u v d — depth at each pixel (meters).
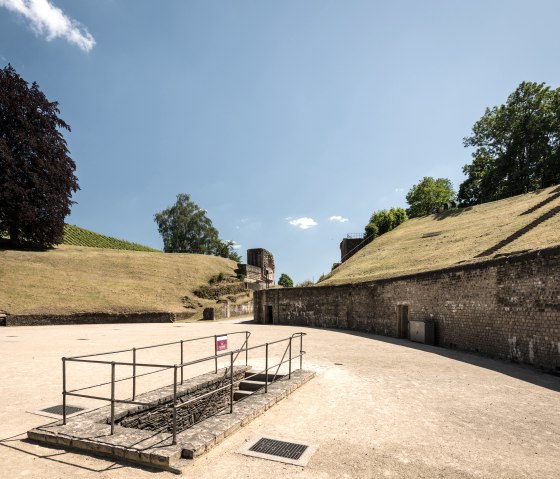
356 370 12.27
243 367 11.90
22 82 48.88
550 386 10.28
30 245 53.06
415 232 51.84
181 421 9.31
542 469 5.33
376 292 26.70
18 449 6.09
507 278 15.27
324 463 5.50
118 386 10.39
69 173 51.56
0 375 11.91
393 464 5.46
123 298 42.34
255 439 6.40
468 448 6.05
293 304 34.56
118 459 5.70
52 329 30.17
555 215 30.44
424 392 9.50
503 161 57.38
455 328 18.62
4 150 43.44
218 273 60.12
